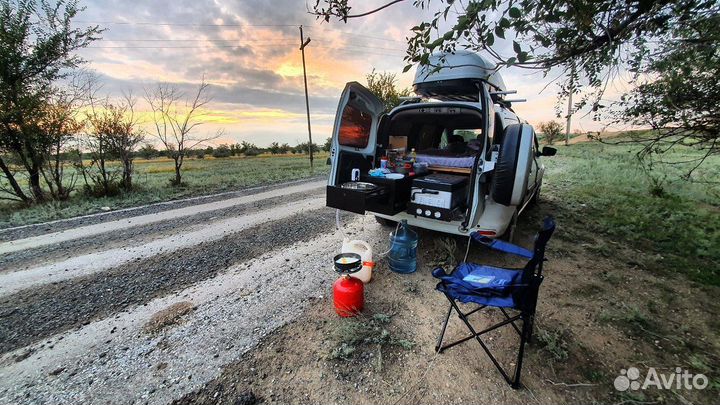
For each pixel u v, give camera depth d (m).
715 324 2.38
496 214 3.33
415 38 1.71
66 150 7.68
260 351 2.19
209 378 1.95
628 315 2.46
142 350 2.22
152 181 10.80
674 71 2.39
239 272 3.46
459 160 3.70
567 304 2.71
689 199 5.73
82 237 4.71
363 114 3.98
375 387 1.87
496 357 2.11
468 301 1.92
